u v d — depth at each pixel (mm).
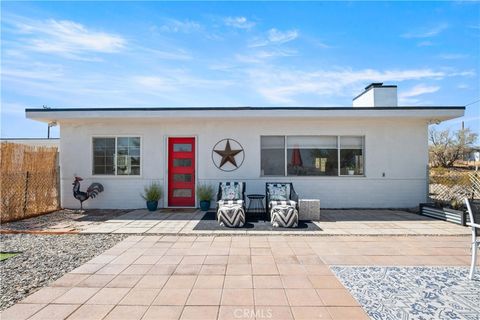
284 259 4496
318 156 9156
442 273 3939
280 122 9117
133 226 6676
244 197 8203
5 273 3986
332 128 9117
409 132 9188
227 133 9148
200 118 8461
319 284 3592
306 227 6582
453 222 7031
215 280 3715
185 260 4469
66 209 9039
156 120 8789
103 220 7383
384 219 7492
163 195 9180
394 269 4086
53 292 3393
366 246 5180
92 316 2863
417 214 8203
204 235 5934
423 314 2885
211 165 9141
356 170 9195
